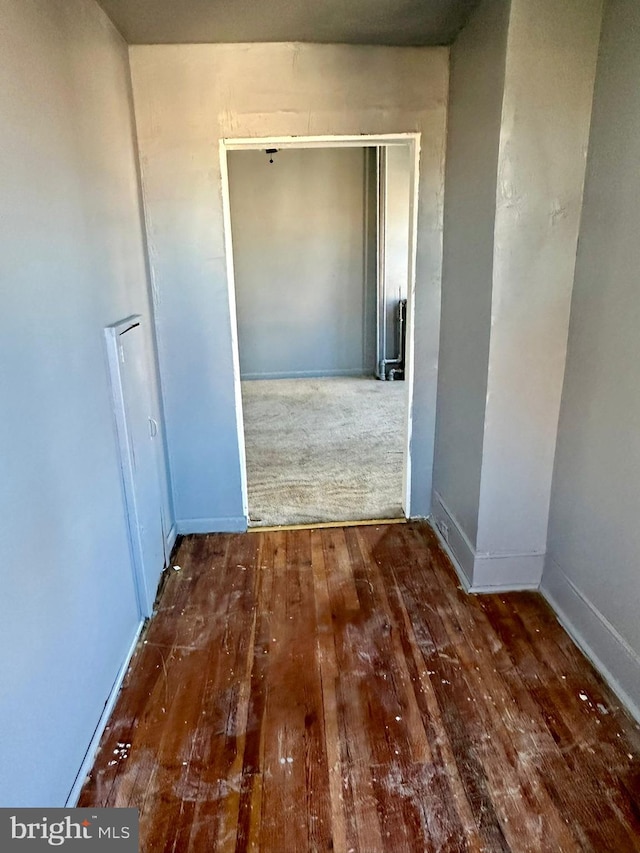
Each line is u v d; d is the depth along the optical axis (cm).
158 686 196
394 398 561
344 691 192
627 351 181
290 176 590
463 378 249
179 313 272
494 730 176
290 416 509
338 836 144
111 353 196
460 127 237
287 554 281
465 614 232
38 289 141
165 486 279
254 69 245
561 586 229
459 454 259
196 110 248
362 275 625
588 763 164
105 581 187
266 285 620
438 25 225
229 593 250
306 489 354
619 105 179
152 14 208
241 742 173
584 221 202
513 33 186
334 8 208
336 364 653
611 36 181
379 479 368
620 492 187
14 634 123
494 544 242
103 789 157
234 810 151
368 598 244
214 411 287
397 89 250
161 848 142
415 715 182
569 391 218
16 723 123
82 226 175
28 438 133
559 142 197
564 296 213
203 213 260
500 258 207
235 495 300
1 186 123
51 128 153
